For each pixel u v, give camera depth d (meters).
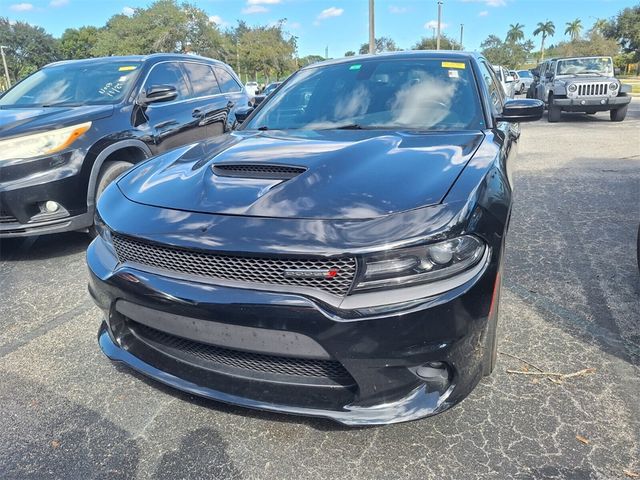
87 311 3.46
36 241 4.89
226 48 43.28
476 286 1.89
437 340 1.84
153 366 2.26
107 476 2.05
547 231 4.69
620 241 4.36
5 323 3.32
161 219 2.12
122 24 39.81
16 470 2.08
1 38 68.06
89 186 4.33
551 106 13.62
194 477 2.03
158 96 5.22
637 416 2.24
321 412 1.93
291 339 1.86
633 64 59.22
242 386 2.06
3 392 2.60
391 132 2.89
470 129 2.97
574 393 2.41
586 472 1.95
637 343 2.81
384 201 1.97
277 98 3.69
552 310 3.20
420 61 3.56
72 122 4.32
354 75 3.58
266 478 2.01
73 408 2.46
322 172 2.23
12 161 3.95
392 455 2.08
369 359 1.83
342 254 1.80
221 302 1.90
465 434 2.17
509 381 2.51
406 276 1.81
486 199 2.08
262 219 1.96
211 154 2.69
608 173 6.98
